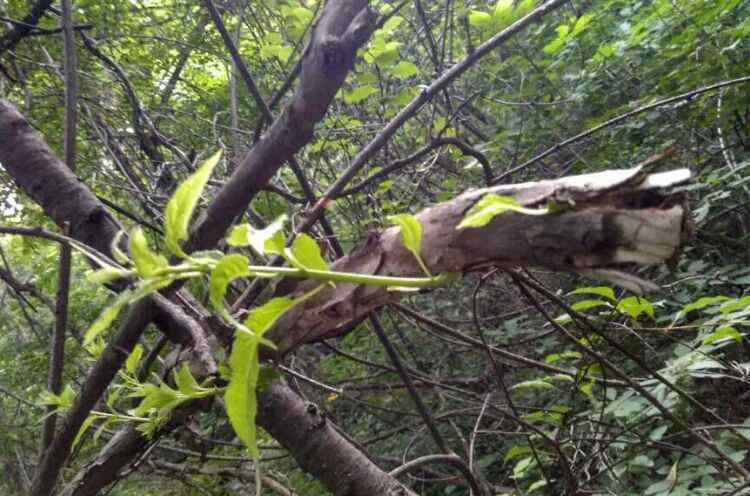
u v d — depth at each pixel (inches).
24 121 54.2
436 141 59.4
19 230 41.7
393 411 106.3
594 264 23.2
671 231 21.6
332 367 124.6
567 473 64.6
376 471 50.1
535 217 24.1
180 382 32.8
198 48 115.1
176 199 18.1
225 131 120.2
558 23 130.1
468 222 20.7
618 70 113.8
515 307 111.1
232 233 19.2
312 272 20.8
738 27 87.8
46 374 129.2
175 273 19.0
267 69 105.1
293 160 57.9
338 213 95.4
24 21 76.6
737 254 90.3
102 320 18.5
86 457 90.5
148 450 66.8
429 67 109.3
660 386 60.7
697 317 88.3
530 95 118.0
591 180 23.1
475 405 100.7
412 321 93.3
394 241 31.4
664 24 103.3
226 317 18.7
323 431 49.2
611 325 66.3
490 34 86.6
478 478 69.7
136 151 113.4
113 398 40.0
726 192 79.6
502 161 115.3
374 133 94.1
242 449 108.2
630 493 69.4
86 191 52.2
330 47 42.3
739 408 73.0
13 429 120.3
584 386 64.6
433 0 116.2
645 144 101.7
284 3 78.6
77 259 124.0
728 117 96.3
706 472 62.4
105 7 110.2
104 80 107.9
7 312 134.4
